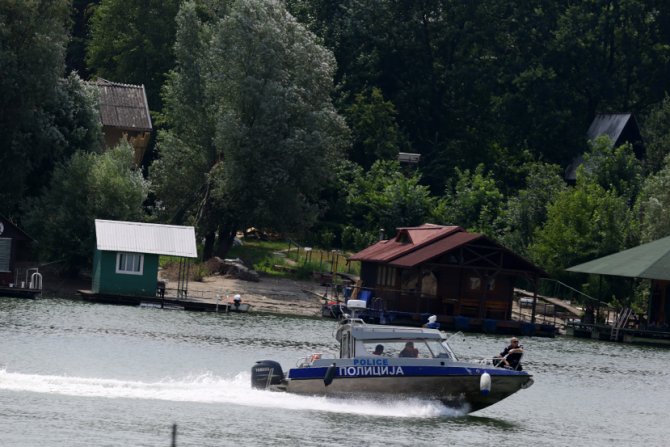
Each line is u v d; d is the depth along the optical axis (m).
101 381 169.00
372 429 147.75
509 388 160.62
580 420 171.25
